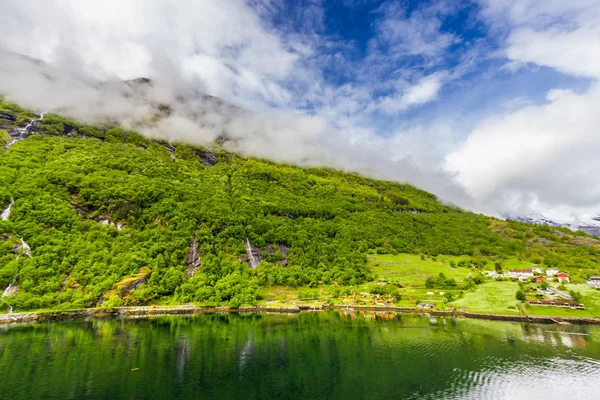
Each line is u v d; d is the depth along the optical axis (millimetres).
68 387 50969
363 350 75000
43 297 109250
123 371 58500
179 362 64250
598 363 66375
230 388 52500
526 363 66188
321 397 49688
